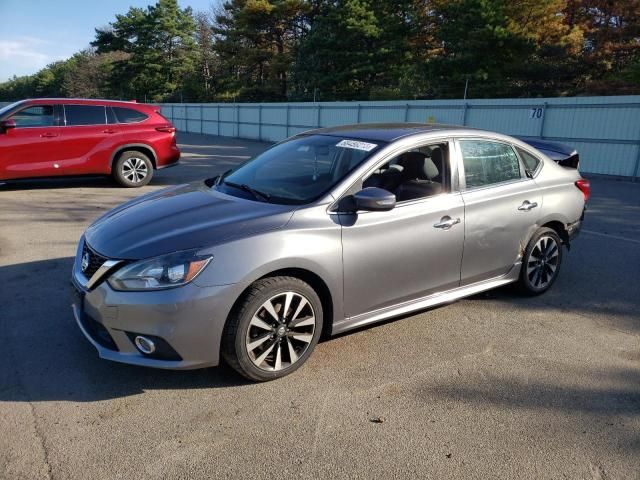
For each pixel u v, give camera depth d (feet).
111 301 10.10
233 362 10.68
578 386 11.41
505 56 92.84
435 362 12.30
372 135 13.71
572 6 105.81
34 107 31.30
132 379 11.25
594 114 52.54
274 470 8.58
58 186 35.14
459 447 9.27
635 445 9.45
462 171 13.97
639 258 21.54
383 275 12.32
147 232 10.96
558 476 8.62
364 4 114.73
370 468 8.68
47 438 9.27
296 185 12.67
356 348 12.85
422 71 100.89
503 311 15.48
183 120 128.47
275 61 146.61
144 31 187.42
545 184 16.06
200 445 9.16
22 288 16.33
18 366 11.69
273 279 10.76
